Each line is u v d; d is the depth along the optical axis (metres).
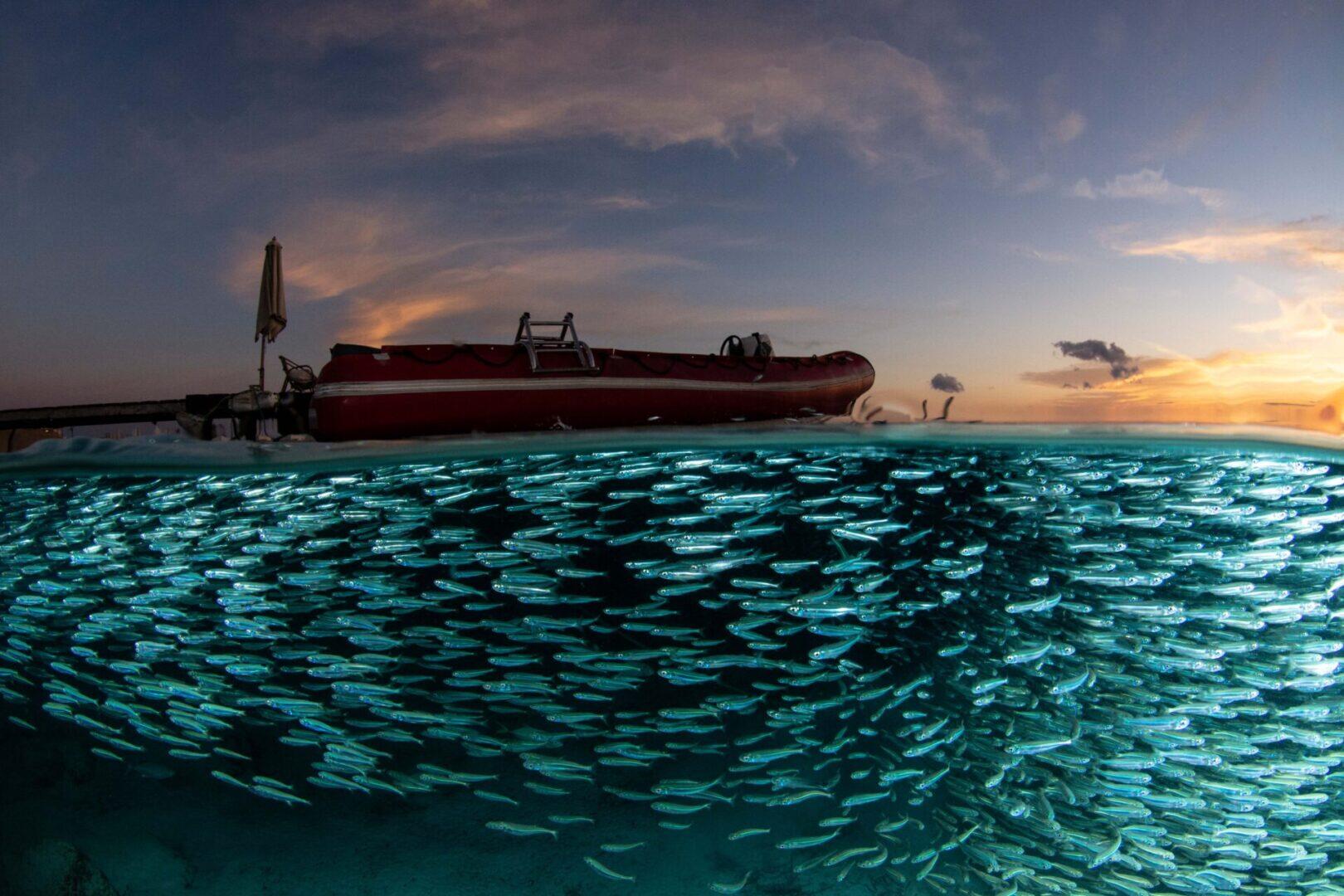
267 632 6.40
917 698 5.83
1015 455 6.59
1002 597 6.41
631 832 5.51
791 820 5.57
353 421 4.96
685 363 6.05
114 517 6.58
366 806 5.76
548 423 5.45
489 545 5.88
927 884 4.84
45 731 6.85
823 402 6.91
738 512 6.19
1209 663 4.84
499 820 5.62
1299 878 4.73
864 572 6.84
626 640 6.75
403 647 6.32
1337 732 4.57
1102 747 4.74
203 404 5.84
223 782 6.13
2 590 7.23
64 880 4.57
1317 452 5.99
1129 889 4.52
